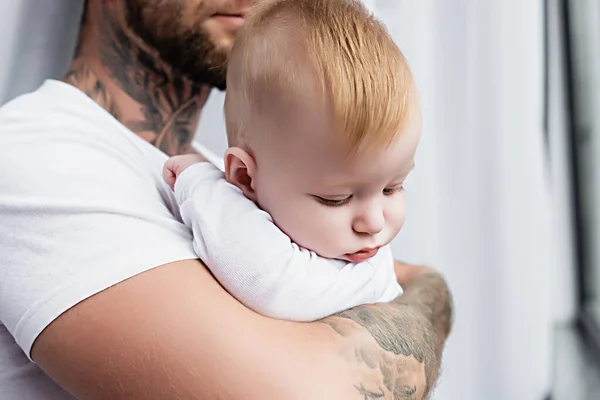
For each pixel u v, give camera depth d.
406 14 1.43
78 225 0.65
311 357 0.61
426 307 0.81
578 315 2.20
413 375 0.67
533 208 1.62
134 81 0.92
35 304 0.62
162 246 0.65
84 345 0.60
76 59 0.92
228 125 0.73
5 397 0.70
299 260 0.67
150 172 0.80
